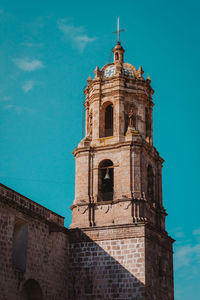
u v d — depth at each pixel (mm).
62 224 50062
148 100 55094
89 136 53375
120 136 51688
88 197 50438
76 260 48781
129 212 48500
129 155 50344
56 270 46906
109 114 55312
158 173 53781
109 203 49625
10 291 40312
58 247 47812
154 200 52062
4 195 41719
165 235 51312
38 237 45031
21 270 42031
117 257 47500
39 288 44156
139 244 47125
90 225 49500
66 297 47844
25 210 43375
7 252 40562
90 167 51594
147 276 46406
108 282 47125
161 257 50031
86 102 55375
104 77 54750
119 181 50094
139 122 53312
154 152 53625
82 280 48031
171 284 50688
